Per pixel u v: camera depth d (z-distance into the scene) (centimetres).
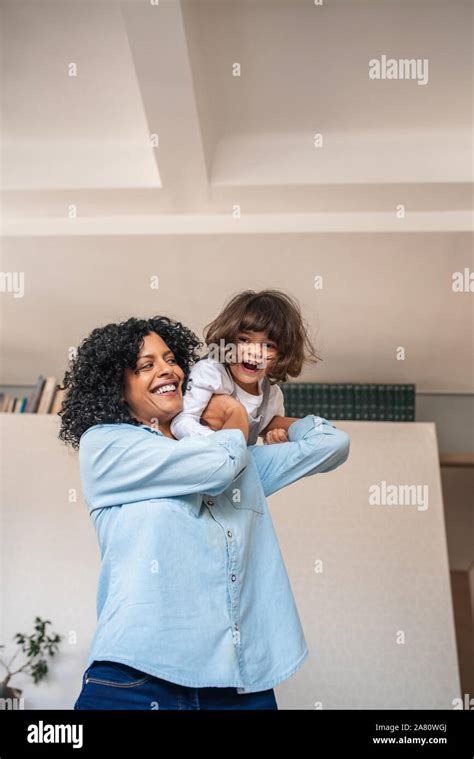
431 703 441
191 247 441
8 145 423
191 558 143
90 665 139
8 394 582
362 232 423
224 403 172
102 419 156
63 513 481
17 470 492
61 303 493
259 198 418
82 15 334
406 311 484
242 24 339
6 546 472
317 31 343
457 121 401
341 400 531
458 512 741
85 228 435
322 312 488
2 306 500
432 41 349
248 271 457
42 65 364
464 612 873
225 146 415
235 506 154
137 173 413
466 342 512
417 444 507
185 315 496
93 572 466
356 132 410
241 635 142
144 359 160
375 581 471
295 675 448
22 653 445
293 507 489
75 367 163
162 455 145
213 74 367
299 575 472
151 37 323
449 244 428
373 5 330
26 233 436
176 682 133
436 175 403
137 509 148
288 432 179
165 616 138
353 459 503
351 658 452
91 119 402
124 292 480
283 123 405
